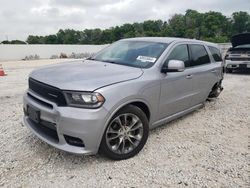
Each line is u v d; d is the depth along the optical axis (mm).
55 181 3189
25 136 4355
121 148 3699
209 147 4254
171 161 3758
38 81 3680
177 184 3213
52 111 3338
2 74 12852
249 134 4891
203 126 5242
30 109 3770
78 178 3270
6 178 3195
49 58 37406
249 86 9812
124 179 3283
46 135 3623
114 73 3801
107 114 3344
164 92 4281
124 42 5230
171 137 4613
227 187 3182
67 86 3301
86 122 3195
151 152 4008
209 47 6176
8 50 38156
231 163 3742
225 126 5289
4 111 5727
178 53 4812
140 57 4457
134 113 3742
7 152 3805
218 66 6285
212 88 6320
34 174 3309
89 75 3645
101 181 3227
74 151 3281
